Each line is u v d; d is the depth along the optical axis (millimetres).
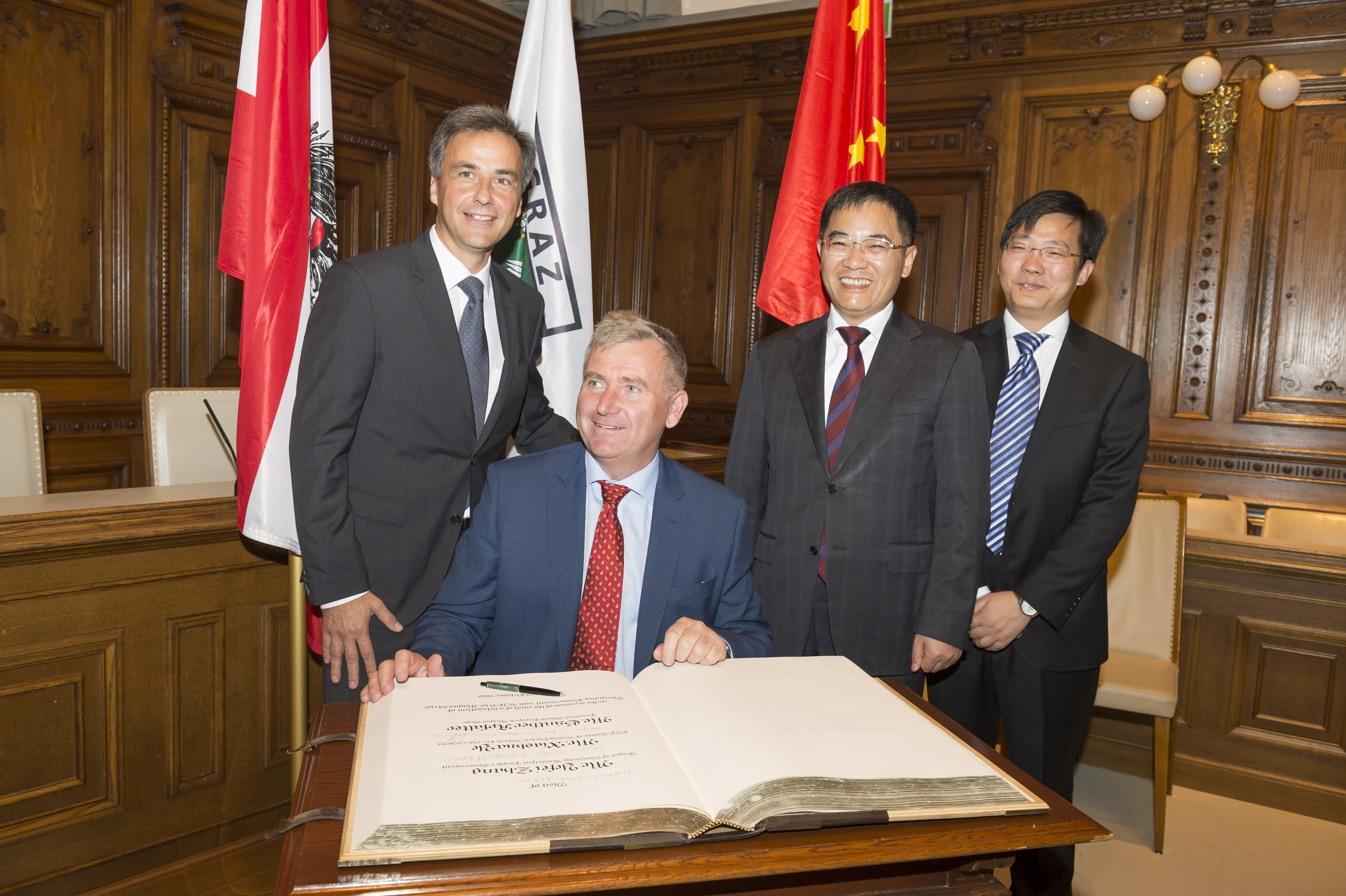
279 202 1970
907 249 1811
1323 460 4414
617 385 1399
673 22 5637
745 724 979
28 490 2592
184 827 1972
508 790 828
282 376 1945
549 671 1467
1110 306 4812
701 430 5910
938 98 5074
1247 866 2496
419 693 1033
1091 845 2604
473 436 1819
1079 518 1852
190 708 1965
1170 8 4496
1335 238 4387
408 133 5223
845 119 2574
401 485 1743
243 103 1977
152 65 4027
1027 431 1937
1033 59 4820
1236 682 2916
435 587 1788
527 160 1854
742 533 1556
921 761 934
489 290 1896
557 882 738
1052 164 4879
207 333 4348
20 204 3711
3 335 3705
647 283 6051
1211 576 2934
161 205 4102
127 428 4102
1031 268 1899
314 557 1619
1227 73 4500
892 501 1782
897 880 917
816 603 1833
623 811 801
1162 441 4754
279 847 2127
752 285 5695
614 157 6070
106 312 4016
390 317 1701
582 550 1481
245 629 2055
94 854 1830
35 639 1716
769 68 5480
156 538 1847
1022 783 928
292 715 2004
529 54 2479
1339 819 2762
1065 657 1880
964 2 4809
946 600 1717
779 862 781
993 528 1941
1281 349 4535
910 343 1836
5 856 1711
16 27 3639
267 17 1969
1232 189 4535
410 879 731
